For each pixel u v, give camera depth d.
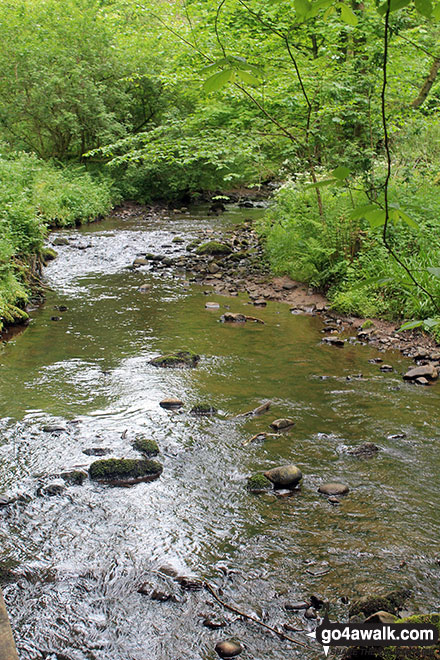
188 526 3.38
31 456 4.18
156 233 15.48
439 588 2.84
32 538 3.26
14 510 3.52
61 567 3.01
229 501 3.65
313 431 4.63
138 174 22.52
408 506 3.58
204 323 7.81
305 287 9.75
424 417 4.89
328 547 3.18
